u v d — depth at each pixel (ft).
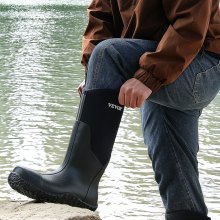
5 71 60.54
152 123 10.40
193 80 9.47
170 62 8.90
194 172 10.44
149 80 8.95
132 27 9.80
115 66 9.25
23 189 9.29
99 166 9.55
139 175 27.84
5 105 43.42
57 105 43.80
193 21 8.91
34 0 223.30
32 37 97.14
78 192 9.52
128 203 24.38
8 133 35.45
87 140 9.41
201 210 10.49
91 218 9.36
